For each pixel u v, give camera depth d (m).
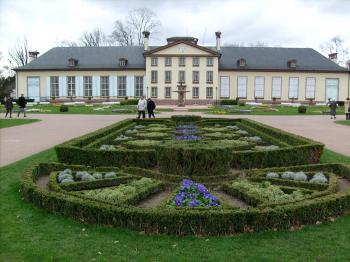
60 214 7.23
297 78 65.56
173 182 9.23
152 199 8.26
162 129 18.44
